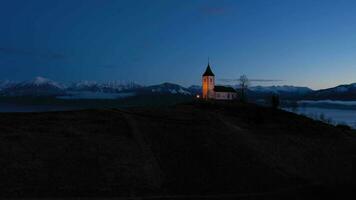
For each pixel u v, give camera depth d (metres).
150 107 110.94
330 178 68.25
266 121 104.50
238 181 63.19
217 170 66.88
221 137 83.75
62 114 93.38
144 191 57.00
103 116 93.38
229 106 119.50
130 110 103.25
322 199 56.09
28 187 54.78
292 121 107.56
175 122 92.44
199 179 62.94
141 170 64.25
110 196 54.12
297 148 84.38
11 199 50.50
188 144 77.56
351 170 74.19
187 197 55.44
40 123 83.19
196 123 93.19
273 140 87.44
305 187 62.22
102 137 76.94
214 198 55.56
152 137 79.81
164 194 56.44
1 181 55.56
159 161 68.69
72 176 59.84
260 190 60.03
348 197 57.28
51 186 55.94
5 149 66.19
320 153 83.38
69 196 53.12
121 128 84.00
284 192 59.31
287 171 69.81
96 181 58.94
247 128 95.44
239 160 72.12
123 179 60.47
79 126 83.12
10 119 84.94
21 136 73.06
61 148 69.44
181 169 66.19
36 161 63.38
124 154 69.81
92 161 65.62
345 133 105.00
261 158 74.56
